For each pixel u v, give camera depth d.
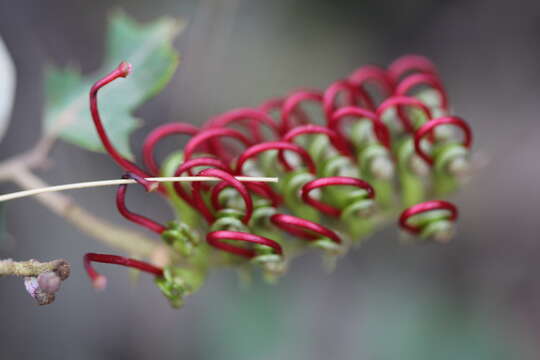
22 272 0.26
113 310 0.44
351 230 0.29
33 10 0.44
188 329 0.42
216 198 0.28
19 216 0.41
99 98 0.30
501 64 0.49
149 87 0.30
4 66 0.30
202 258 0.28
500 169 0.46
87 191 0.41
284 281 0.42
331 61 0.47
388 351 0.41
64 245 0.43
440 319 0.41
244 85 0.45
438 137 0.29
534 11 0.49
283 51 0.46
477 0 0.50
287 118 0.29
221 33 0.39
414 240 0.29
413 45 0.49
